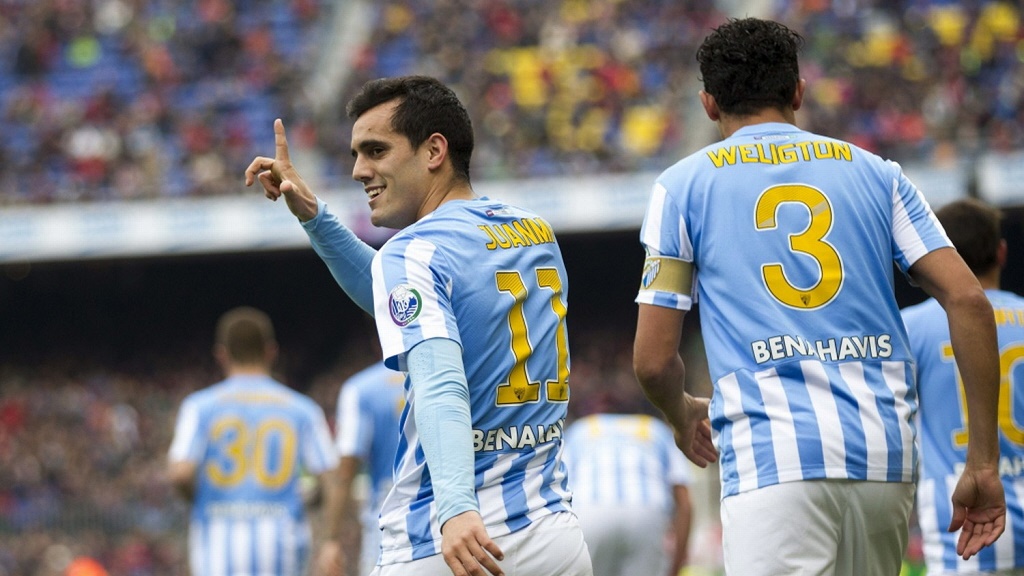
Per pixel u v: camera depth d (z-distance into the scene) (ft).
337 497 83.10
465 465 34.91
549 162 260.21
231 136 278.67
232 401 87.51
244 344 88.69
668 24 293.23
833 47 276.82
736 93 42.70
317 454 88.12
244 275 304.30
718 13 295.48
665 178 42.34
